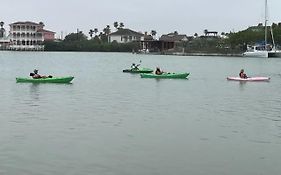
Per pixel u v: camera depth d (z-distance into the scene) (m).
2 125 30.27
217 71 95.44
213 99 46.06
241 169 21.23
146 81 66.69
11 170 20.61
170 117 34.34
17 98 44.72
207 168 21.31
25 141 25.78
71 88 54.97
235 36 198.62
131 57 186.62
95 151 23.83
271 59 167.75
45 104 40.59
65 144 25.20
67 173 20.31
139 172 20.62
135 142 25.88
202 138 27.12
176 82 65.62
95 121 32.19
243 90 55.84
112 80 68.31
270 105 41.84
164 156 23.12
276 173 20.73
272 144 25.86
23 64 118.06
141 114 35.50
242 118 34.41
